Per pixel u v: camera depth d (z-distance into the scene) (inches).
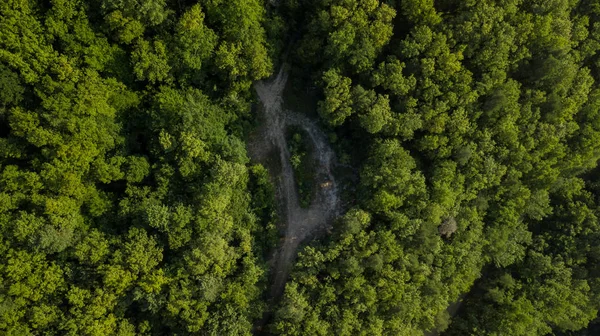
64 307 1659.7
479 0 1819.6
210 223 1788.9
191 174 1790.1
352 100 1847.9
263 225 2010.3
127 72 1658.5
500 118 2028.8
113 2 1499.8
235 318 1813.5
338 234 1934.1
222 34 1742.1
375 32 1775.3
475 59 1909.4
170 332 1824.6
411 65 1852.9
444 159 2028.8
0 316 1539.1
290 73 1996.8
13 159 1583.4
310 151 2060.8
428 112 1898.4
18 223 1526.8
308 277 1878.7
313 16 1790.1
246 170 1919.3
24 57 1465.3
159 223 1702.8
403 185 1926.7
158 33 1665.8
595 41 2075.5
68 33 1517.0
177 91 1768.0
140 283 1690.5
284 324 1847.9
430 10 1785.2
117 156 1688.0
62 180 1573.6
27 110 1525.6
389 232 1927.9
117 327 1710.1
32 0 1451.8
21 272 1556.3
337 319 1892.2
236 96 1871.3
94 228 1688.0
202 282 1748.3
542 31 1918.1
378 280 1908.2
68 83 1531.7
